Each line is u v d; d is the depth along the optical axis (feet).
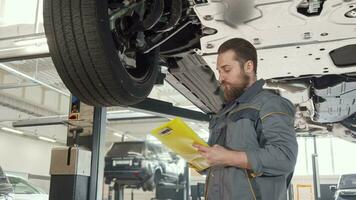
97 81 5.32
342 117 12.82
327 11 6.31
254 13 6.44
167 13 6.44
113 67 5.21
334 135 15.17
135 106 10.38
